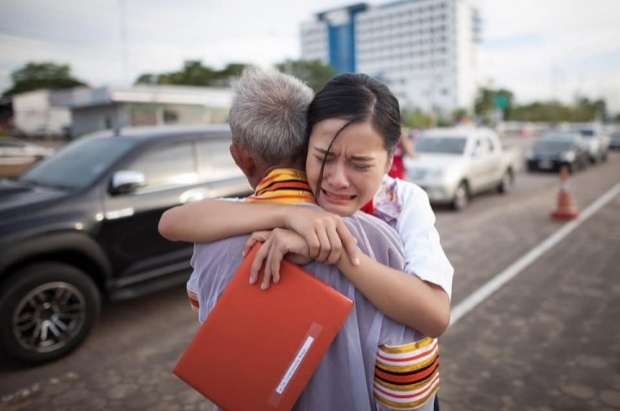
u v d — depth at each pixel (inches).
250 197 38.6
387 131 33.6
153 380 108.5
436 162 316.5
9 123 1477.6
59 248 115.4
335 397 34.3
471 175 330.3
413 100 4367.6
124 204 130.1
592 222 266.4
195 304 42.1
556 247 213.5
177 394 103.0
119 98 1097.4
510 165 402.0
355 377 33.8
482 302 149.3
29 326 112.0
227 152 163.5
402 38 4370.1
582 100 3228.3
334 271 33.3
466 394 99.9
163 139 147.1
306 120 37.0
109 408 98.0
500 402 96.9
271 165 38.7
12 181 146.8
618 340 121.9
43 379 109.0
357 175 33.6
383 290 32.0
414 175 312.7
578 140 572.7
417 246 37.1
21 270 110.5
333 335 31.7
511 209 319.3
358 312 33.8
